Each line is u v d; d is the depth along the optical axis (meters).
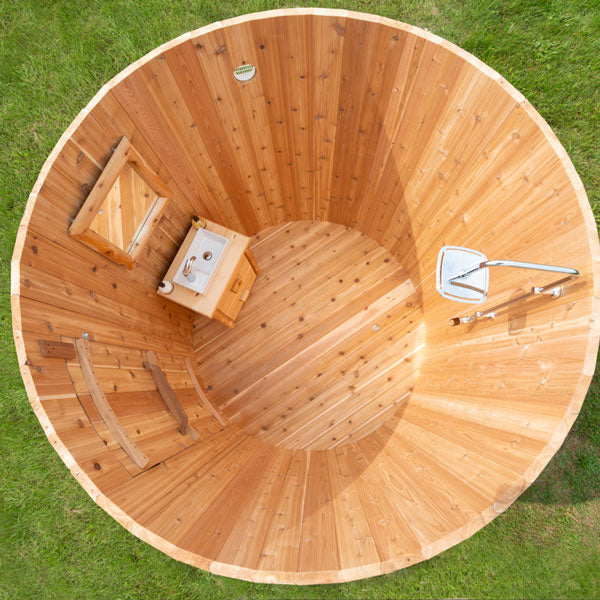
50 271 2.10
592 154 3.40
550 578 2.93
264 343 3.57
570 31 3.52
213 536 2.01
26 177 3.70
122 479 2.04
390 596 3.00
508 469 1.99
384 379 3.44
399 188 3.07
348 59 2.50
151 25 3.83
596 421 3.10
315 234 3.81
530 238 2.28
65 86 3.81
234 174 3.21
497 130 2.29
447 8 3.66
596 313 1.88
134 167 2.46
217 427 3.17
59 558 3.18
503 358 2.37
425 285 3.38
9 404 3.40
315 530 2.11
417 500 2.14
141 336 2.84
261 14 2.32
